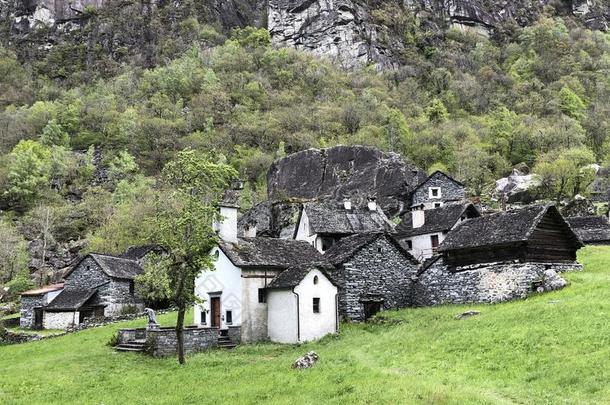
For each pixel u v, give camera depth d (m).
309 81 175.00
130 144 143.88
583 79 178.12
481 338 27.58
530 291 37.47
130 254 65.44
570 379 20.42
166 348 33.88
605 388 19.05
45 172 125.06
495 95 169.88
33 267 84.62
